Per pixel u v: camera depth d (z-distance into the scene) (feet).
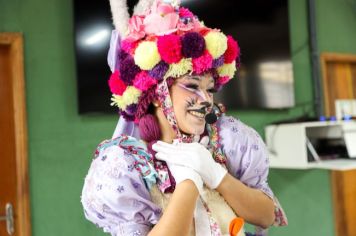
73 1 7.43
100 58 7.52
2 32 7.23
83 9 7.46
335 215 10.03
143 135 3.40
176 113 3.30
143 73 3.27
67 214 7.53
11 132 7.43
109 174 3.07
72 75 7.61
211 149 3.50
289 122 8.66
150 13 3.41
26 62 7.37
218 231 3.22
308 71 9.86
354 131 8.82
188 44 3.15
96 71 7.50
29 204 7.30
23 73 7.32
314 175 9.83
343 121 8.70
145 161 3.20
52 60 7.52
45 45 7.48
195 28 3.32
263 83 8.85
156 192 3.22
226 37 3.44
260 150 3.62
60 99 7.54
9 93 7.45
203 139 3.45
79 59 7.43
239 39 8.62
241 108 8.66
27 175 7.30
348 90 10.60
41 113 7.43
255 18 8.80
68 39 7.61
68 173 7.56
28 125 7.36
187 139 3.37
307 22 9.86
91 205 3.14
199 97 3.30
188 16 3.41
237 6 8.63
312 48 9.79
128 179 3.06
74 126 7.61
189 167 3.13
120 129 3.63
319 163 8.27
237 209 3.40
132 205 3.05
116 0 3.49
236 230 3.13
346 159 8.61
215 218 3.28
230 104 8.54
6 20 7.28
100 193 3.05
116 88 3.40
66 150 7.56
